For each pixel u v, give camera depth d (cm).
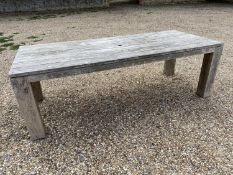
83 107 270
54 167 185
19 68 185
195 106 267
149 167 182
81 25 741
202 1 1192
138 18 834
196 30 628
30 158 195
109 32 634
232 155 193
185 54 230
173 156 193
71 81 343
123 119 245
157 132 223
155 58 218
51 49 233
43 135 217
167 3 1170
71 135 222
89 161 190
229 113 253
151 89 310
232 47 475
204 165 183
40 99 283
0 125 240
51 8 1039
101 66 198
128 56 206
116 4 1181
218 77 341
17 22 820
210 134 220
